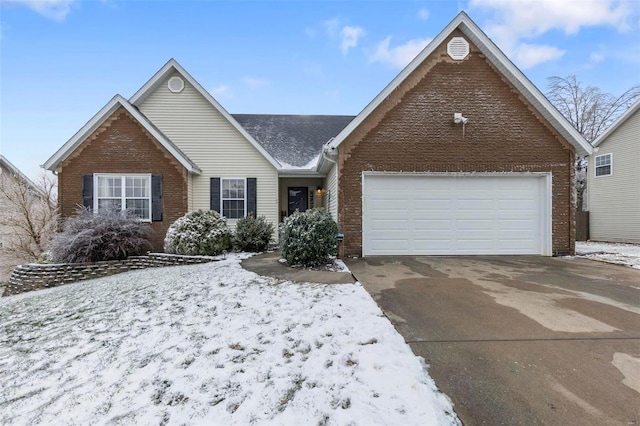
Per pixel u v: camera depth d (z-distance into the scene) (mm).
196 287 5578
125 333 3758
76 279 8766
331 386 2486
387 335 3377
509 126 8852
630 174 13672
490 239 8938
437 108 8773
